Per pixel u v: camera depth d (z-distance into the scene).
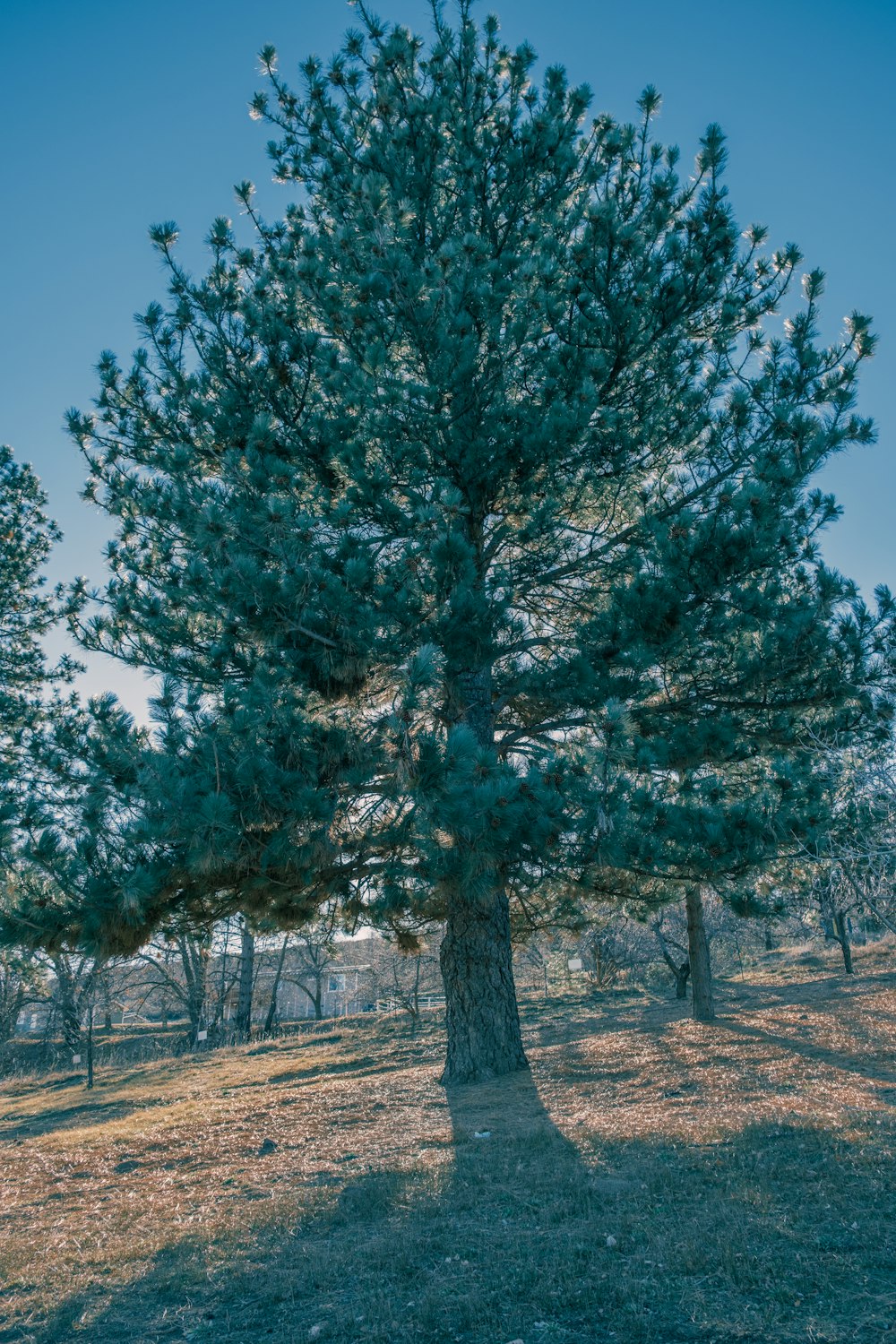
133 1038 37.44
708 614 9.76
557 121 12.10
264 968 44.38
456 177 12.00
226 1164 9.18
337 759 8.98
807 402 10.61
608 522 11.88
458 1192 6.71
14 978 27.94
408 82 12.34
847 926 25.55
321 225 13.14
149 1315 5.15
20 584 23.73
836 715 10.91
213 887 8.95
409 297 9.83
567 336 10.46
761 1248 4.88
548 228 11.97
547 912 13.00
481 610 9.41
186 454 10.11
